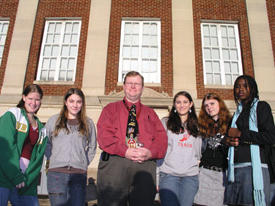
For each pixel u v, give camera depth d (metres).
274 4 8.29
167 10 8.16
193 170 2.96
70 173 2.77
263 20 8.02
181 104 3.24
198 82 7.50
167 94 7.22
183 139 3.12
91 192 4.45
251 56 7.79
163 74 7.52
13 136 2.57
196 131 3.18
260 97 7.20
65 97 3.13
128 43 7.99
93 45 7.68
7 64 7.56
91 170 6.38
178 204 2.82
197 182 2.95
